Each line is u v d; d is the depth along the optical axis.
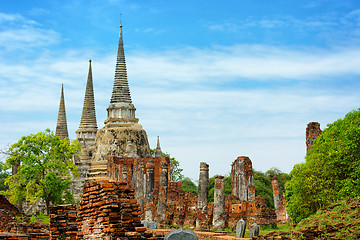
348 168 30.39
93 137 125.19
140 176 54.69
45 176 60.78
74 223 17.64
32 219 49.50
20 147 61.91
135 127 101.19
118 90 105.62
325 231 18.91
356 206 20.42
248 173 44.94
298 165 32.62
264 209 38.69
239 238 25.69
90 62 130.38
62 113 135.12
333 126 35.28
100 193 14.10
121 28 109.44
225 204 40.78
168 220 45.66
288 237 20.19
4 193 62.75
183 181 98.81
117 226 13.52
